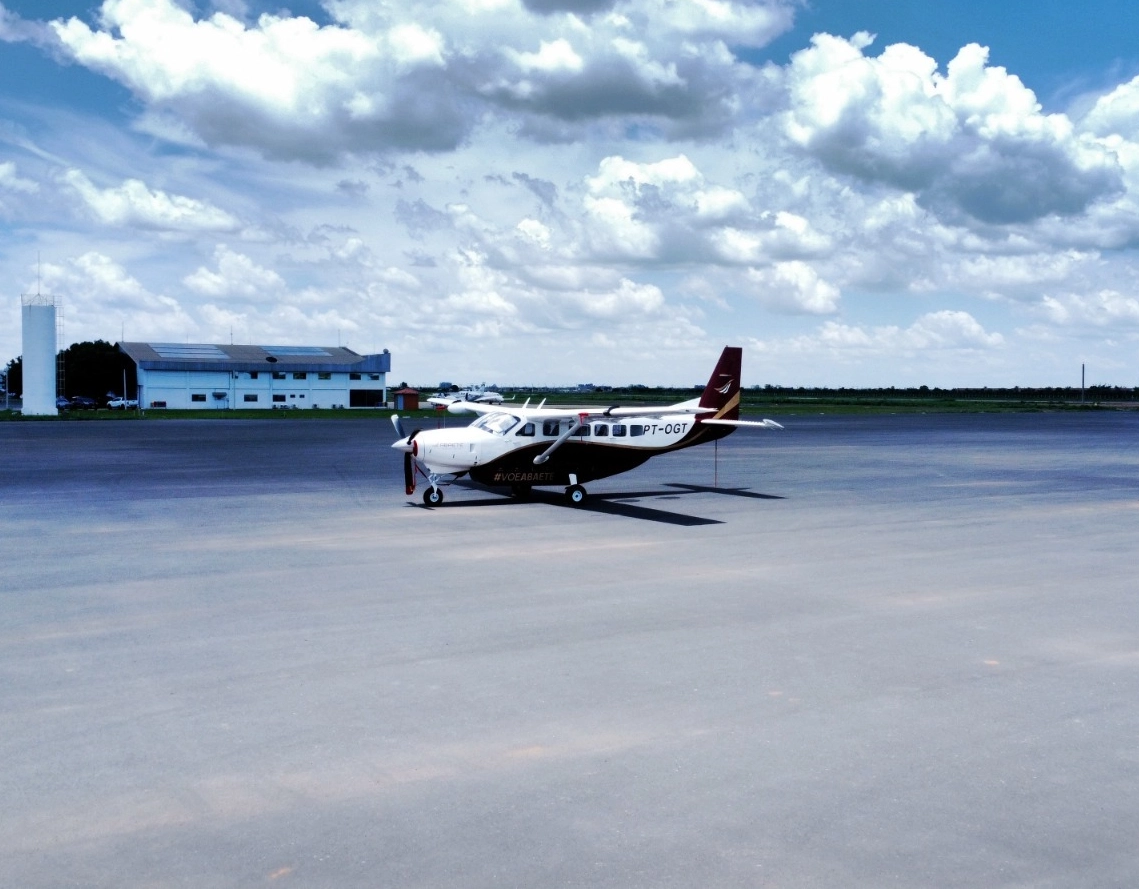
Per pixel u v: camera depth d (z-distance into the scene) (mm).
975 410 131000
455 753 6707
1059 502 22984
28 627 10398
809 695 8062
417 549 15945
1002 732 7180
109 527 18312
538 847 5305
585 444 23609
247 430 58844
